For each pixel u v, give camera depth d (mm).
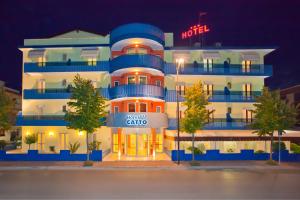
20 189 19828
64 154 34062
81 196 17828
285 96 58250
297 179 23953
